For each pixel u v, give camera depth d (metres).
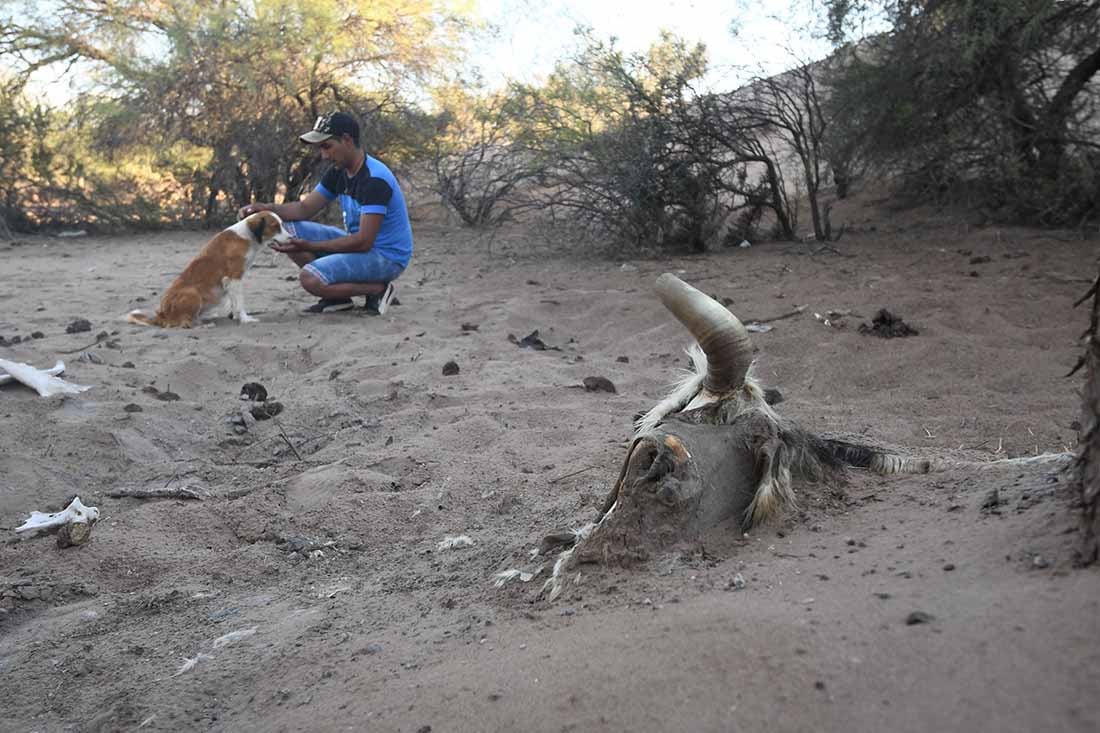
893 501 3.10
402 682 2.73
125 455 5.91
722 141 13.12
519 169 14.85
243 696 3.10
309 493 5.17
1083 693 1.84
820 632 2.24
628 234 13.32
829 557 2.73
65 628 3.97
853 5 12.78
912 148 13.20
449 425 6.11
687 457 2.99
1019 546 2.47
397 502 4.91
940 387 6.63
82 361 7.72
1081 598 2.11
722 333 3.08
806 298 9.54
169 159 18.20
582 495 4.60
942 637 2.11
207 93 17.67
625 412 6.36
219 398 7.09
